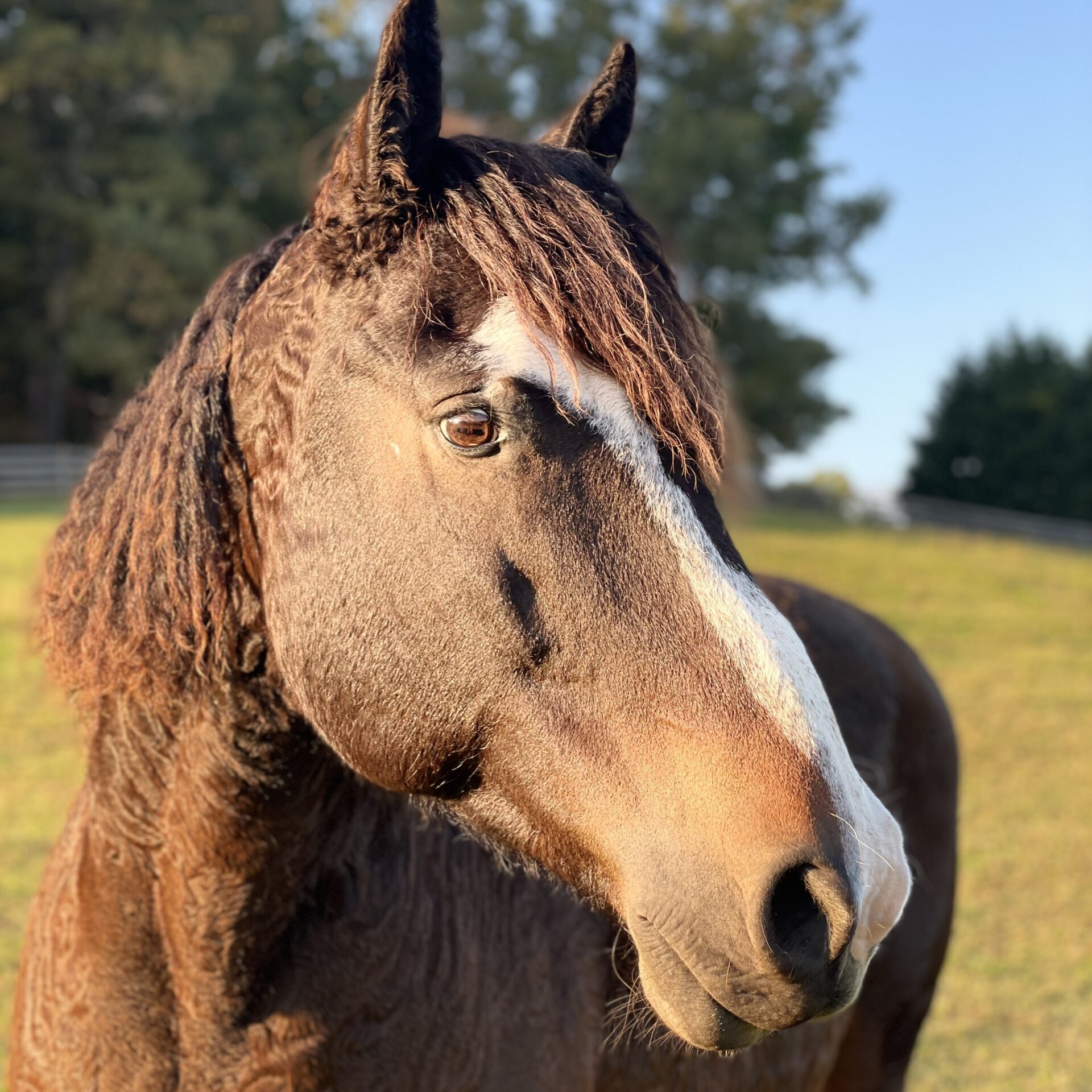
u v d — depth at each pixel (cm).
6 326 2828
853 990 136
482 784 154
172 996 165
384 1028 168
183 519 161
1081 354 2970
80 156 2789
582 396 141
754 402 2947
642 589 140
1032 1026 430
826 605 306
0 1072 332
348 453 149
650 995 140
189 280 2691
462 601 143
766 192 3036
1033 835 632
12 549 1221
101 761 169
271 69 3189
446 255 147
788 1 2998
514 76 3033
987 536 2447
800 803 132
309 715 157
